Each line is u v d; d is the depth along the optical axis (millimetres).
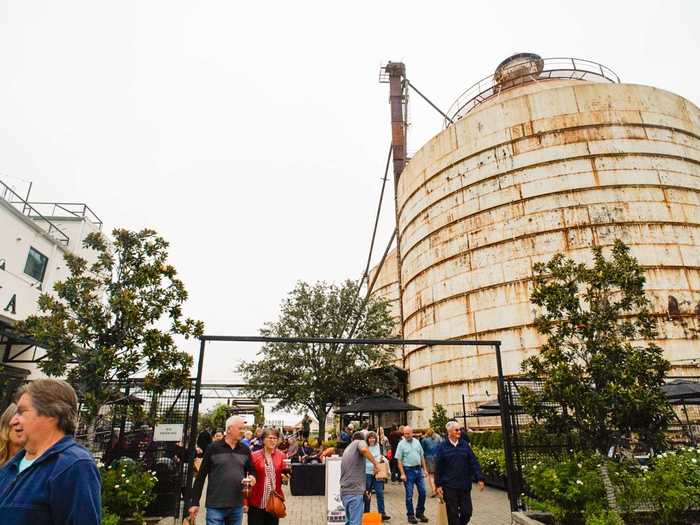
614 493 8352
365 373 26250
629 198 23594
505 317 24141
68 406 2812
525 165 26031
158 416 10508
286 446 17406
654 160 24500
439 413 23062
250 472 6797
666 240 22766
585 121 25547
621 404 8227
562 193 24484
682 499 8180
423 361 29000
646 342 20531
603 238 23000
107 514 8281
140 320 10398
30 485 2486
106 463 10789
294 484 14836
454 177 29391
